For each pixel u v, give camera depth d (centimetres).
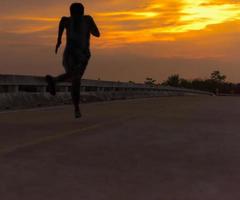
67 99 2522
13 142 978
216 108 2094
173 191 623
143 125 1305
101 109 2009
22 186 637
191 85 9831
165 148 924
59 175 698
